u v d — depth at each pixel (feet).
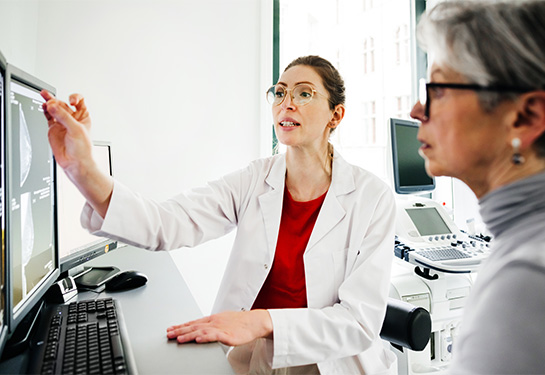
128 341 2.19
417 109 1.63
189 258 6.46
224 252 6.64
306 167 3.75
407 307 3.38
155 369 2.06
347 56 7.87
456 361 1.28
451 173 1.55
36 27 5.48
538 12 1.28
